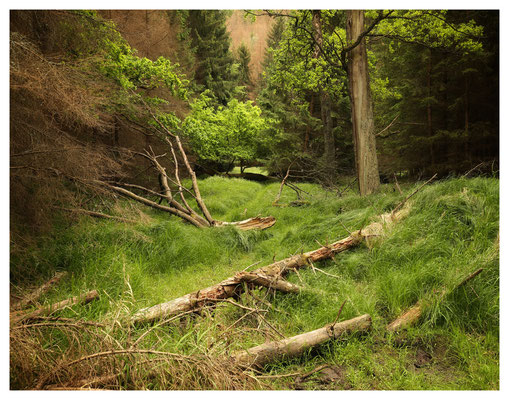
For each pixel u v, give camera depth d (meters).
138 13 14.29
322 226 6.67
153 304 4.23
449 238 4.89
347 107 18.66
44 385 2.60
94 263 4.93
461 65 12.01
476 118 12.49
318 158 18.16
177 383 2.61
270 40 41.34
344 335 3.24
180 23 23.77
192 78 24.67
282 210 9.64
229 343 3.13
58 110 5.59
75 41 7.79
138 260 5.48
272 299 4.15
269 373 2.93
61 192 5.61
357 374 2.90
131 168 11.34
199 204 8.58
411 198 6.25
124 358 2.67
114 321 2.94
